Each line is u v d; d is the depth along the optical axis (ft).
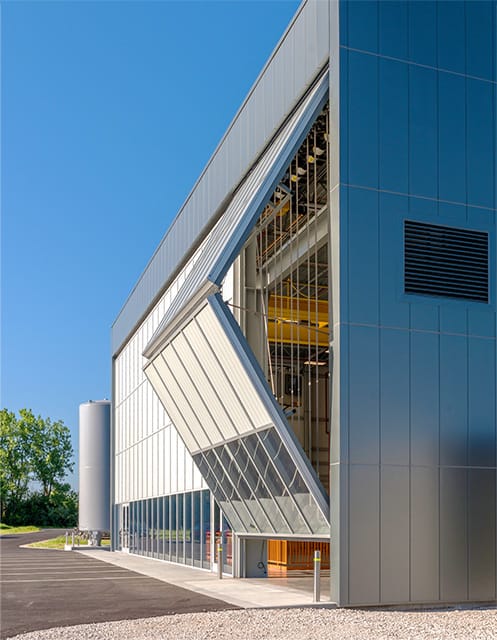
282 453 59.26
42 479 405.59
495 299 62.34
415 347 58.65
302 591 64.75
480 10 65.46
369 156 59.21
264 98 72.38
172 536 108.58
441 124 62.34
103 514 174.50
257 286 79.87
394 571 55.11
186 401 76.89
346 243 57.47
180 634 43.01
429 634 43.16
